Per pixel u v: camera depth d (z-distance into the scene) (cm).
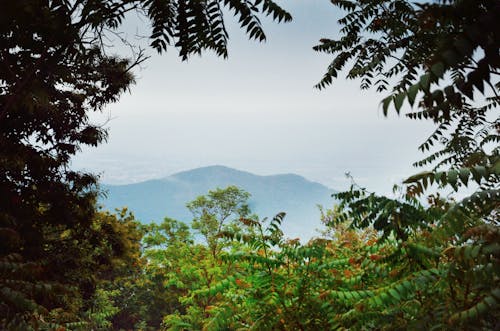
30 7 509
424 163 505
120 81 909
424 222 330
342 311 376
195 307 817
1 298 309
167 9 395
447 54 165
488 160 280
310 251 422
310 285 413
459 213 248
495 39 164
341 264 425
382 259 344
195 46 398
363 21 477
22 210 1092
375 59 450
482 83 164
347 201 359
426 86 164
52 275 1108
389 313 319
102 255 1404
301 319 399
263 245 440
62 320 536
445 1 179
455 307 277
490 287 244
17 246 956
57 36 552
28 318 345
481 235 233
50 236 1376
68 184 1273
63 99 1125
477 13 174
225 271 674
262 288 429
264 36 386
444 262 333
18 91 612
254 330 409
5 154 1024
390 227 336
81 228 1341
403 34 448
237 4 373
